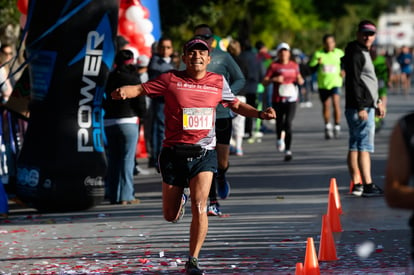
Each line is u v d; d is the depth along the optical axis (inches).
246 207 1029.2
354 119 1094.4
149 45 1636.3
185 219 966.4
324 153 1642.5
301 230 864.9
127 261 734.5
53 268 715.4
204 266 703.1
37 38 1044.5
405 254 735.7
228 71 973.2
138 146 1697.8
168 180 681.0
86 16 1039.0
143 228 908.0
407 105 3137.3
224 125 987.9
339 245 783.1
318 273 621.9
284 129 1533.0
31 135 1050.7
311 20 5014.8
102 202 1133.1
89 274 685.9
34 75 1049.5
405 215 945.5
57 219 997.2
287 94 1524.4
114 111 1080.8
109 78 1071.6
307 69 1850.4
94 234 879.7
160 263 722.2
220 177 1020.5
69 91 1040.2
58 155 1035.9
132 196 1107.9
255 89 1867.6
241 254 749.3
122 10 1622.8
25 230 919.7
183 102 673.6
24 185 1051.3
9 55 1186.0
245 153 1706.4
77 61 1040.2
